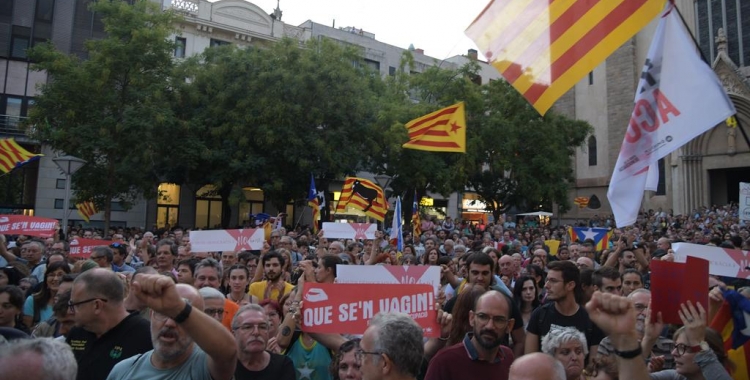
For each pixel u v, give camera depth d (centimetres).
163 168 2747
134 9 2330
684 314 345
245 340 368
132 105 2356
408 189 3262
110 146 2220
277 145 2705
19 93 3102
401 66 3438
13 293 486
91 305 357
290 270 874
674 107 555
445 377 376
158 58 2356
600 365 369
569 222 4688
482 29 632
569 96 4816
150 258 1017
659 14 577
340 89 2745
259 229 948
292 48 2733
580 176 4678
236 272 636
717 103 533
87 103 2266
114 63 2248
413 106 3033
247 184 3016
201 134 2702
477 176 3744
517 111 3506
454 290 738
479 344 374
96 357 356
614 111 4444
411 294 430
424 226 2450
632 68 4344
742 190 1324
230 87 2655
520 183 3525
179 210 3378
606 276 555
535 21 611
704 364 332
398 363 278
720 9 3734
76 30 3250
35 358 175
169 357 304
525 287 630
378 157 3177
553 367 252
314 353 468
